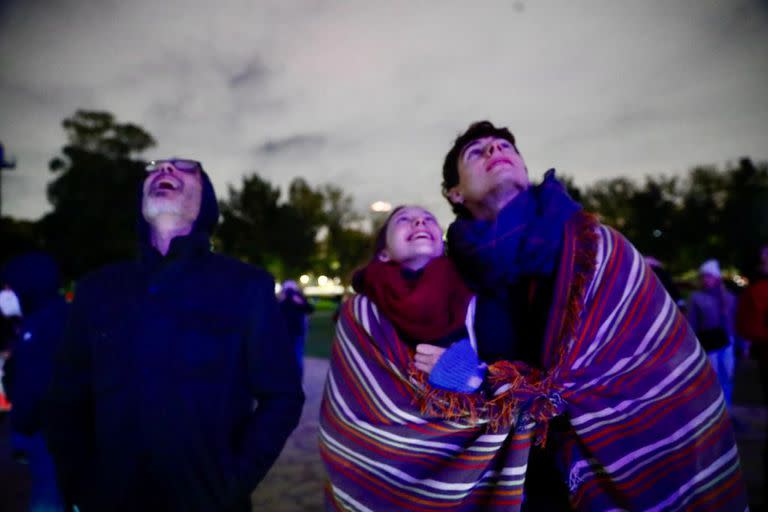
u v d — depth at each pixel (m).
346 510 1.52
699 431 1.27
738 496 1.27
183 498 1.38
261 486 3.71
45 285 2.17
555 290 1.32
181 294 1.50
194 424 1.40
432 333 1.42
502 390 1.31
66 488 1.50
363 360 1.53
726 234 34.19
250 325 1.54
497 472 1.38
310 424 5.47
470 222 1.48
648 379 1.28
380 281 1.56
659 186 37.75
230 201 48.38
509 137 1.64
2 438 5.04
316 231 51.72
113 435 1.41
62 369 1.54
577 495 1.35
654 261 2.34
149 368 1.42
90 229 40.31
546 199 1.42
